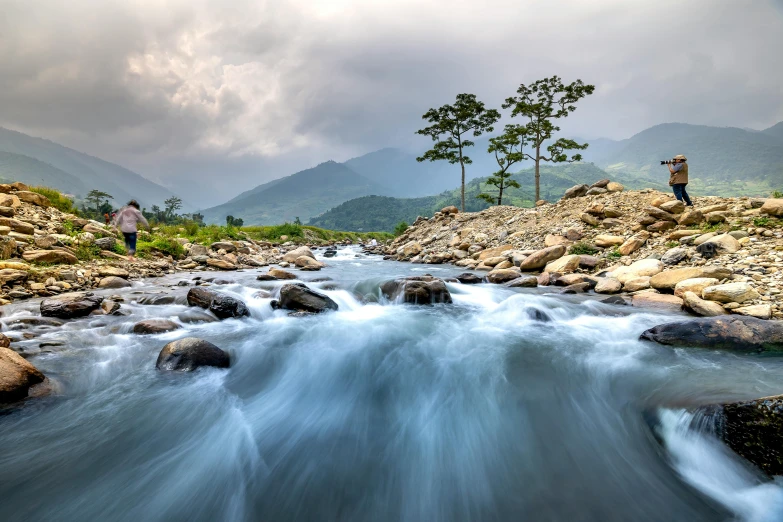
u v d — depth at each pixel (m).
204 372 4.98
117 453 3.41
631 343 5.79
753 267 7.95
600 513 2.81
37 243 11.61
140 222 14.77
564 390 4.51
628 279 9.51
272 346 5.95
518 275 11.67
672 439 3.44
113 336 6.20
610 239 12.95
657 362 4.97
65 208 17.61
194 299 8.07
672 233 11.42
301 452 3.56
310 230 50.19
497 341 6.08
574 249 13.28
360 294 9.59
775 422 2.89
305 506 2.93
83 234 13.91
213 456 3.45
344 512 2.89
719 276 7.87
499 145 35.84
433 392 4.62
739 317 5.39
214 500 2.96
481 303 8.88
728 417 3.17
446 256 19.73
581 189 20.69
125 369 5.04
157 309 7.89
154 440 3.63
